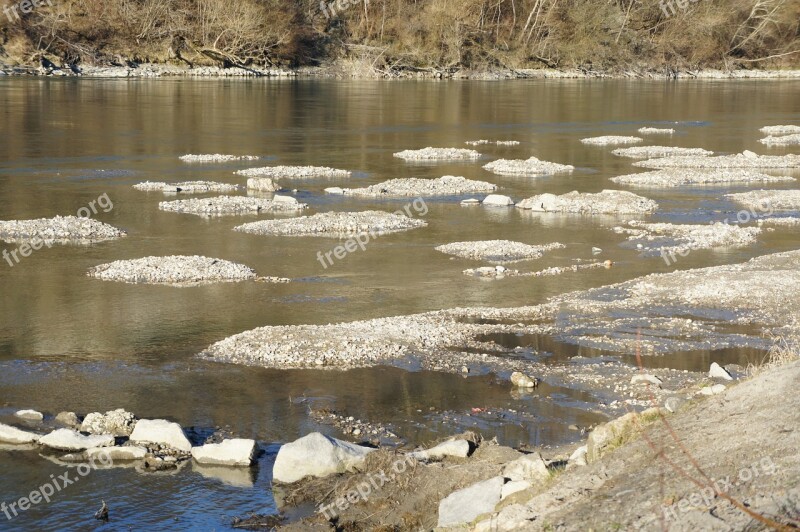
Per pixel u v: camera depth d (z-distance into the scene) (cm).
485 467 1160
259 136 5275
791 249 2700
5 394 1514
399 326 1844
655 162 4478
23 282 2216
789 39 12125
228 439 1307
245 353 1694
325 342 1733
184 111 6456
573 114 7000
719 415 1023
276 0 10412
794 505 788
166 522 1109
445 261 2498
